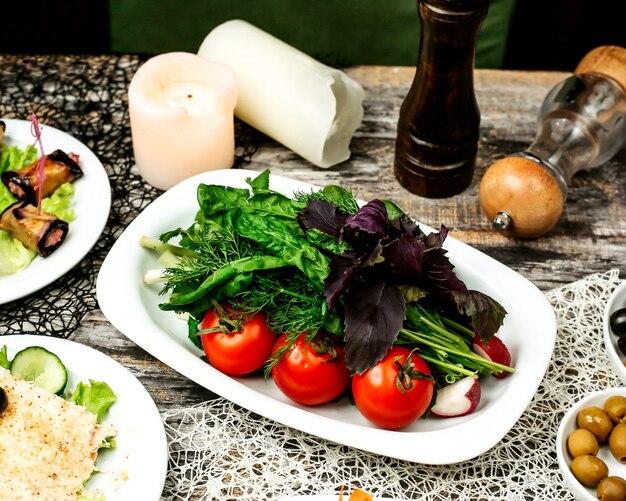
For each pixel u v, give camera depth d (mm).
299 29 1073
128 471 602
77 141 833
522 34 1216
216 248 664
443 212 825
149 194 830
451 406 632
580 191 848
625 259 794
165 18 1074
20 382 621
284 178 753
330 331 614
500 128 900
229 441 656
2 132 820
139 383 642
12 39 1162
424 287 630
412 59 1087
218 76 805
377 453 600
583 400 625
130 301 670
